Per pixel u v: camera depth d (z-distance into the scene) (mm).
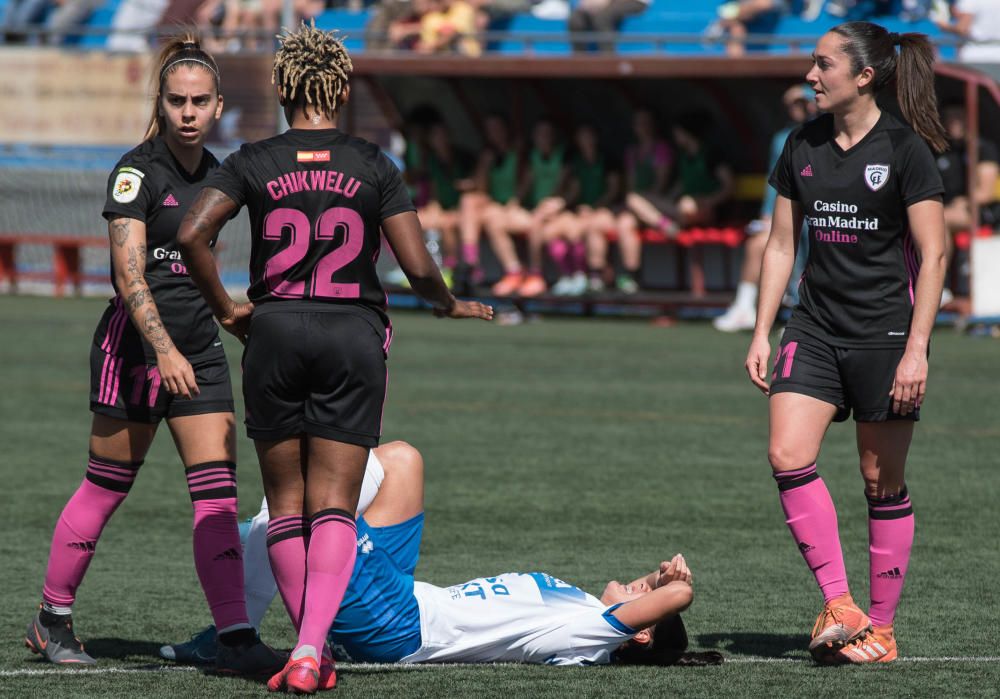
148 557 24391
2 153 81750
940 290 17938
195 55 17734
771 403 18688
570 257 71062
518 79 71438
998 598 21484
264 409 16438
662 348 58281
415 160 74125
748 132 68938
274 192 16250
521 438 37250
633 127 71500
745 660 18078
